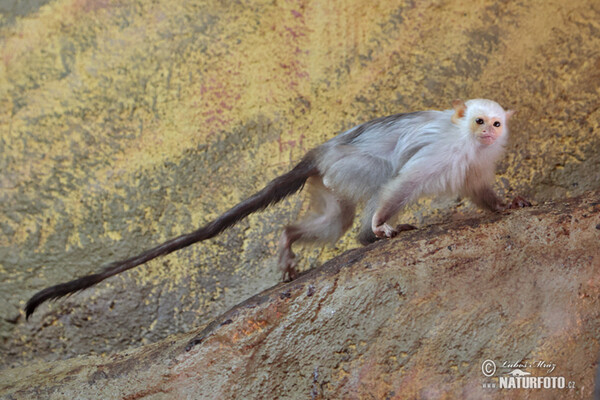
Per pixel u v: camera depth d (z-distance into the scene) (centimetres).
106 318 796
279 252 691
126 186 863
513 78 869
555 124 836
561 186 806
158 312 796
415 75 887
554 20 895
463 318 508
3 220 859
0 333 802
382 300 522
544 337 493
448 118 635
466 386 491
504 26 899
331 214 691
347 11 918
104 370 570
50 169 884
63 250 841
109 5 959
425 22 909
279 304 540
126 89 916
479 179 641
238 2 941
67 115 910
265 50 916
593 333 489
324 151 677
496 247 534
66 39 948
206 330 559
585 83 854
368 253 558
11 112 920
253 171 859
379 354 512
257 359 529
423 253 539
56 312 799
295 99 891
